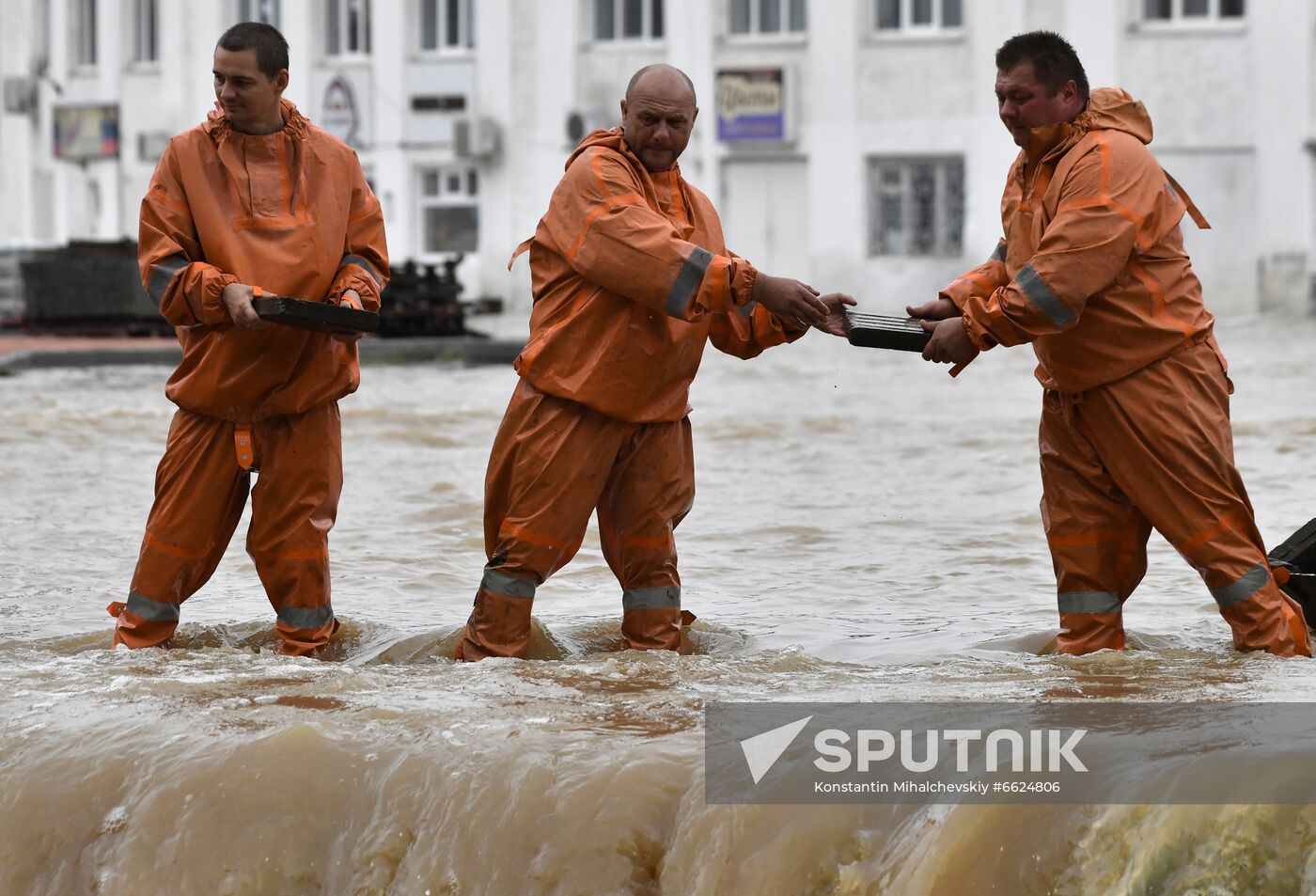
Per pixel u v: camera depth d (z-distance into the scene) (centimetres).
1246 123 8150
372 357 5616
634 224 1317
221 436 1412
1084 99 1347
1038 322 1309
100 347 5747
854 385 4506
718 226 1420
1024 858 823
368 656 1455
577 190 1343
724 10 8762
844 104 8625
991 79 8425
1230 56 8138
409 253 9362
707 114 8806
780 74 8694
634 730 1015
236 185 1388
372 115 9356
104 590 1783
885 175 8656
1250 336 6762
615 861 892
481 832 920
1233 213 8194
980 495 2459
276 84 1391
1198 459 1337
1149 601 1681
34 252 7400
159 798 976
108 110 9956
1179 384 1336
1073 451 1395
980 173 8481
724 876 866
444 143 9256
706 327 1405
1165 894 795
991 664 1297
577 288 1363
